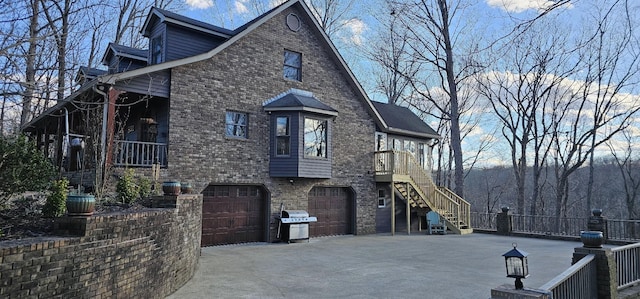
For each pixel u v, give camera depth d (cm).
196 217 980
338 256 1226
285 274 960
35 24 881
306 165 1552
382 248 1401
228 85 1441
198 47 1520
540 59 2834
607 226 1616
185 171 1308
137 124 1488
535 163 2967
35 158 643
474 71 2969
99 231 524
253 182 1486
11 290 398
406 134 2153
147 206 838
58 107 1218
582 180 3881
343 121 1809
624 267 849
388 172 1867
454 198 2091
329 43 1741
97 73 1544
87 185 1105
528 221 1864
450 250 1365
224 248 1359
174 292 773
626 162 3216
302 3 1662
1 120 1037
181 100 1319
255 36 1536
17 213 657
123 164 1170
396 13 2520
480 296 781
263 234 1532
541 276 954
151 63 1529
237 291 793
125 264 580
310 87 1694
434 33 2420
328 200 1781
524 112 2952
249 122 1491
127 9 2136
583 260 726
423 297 773
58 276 454
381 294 791
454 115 2333
